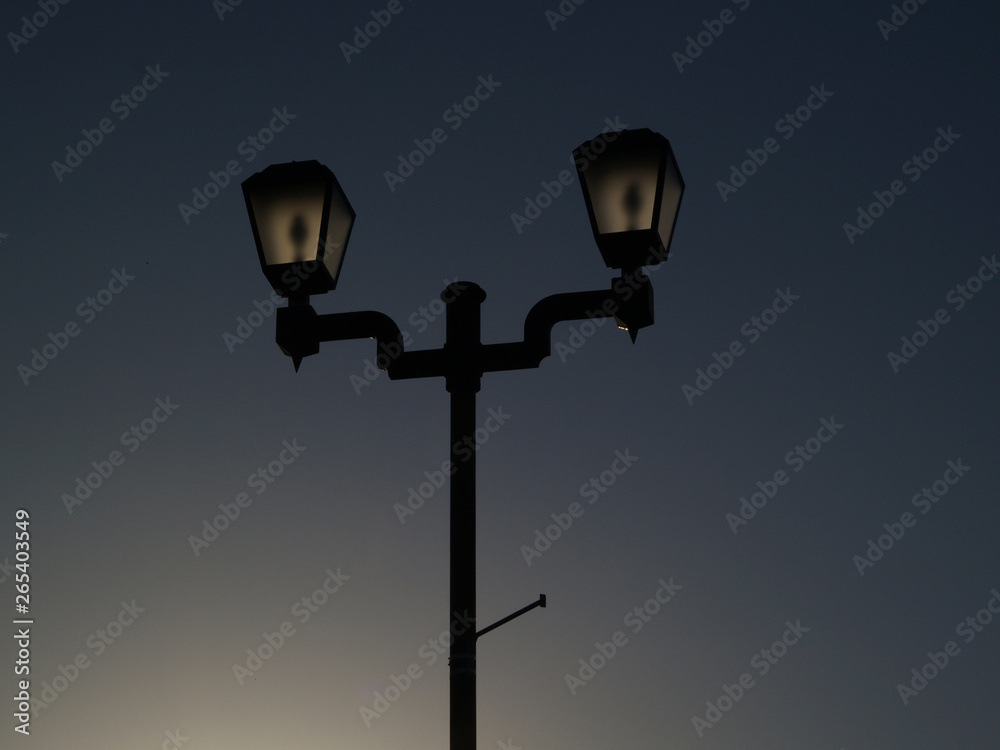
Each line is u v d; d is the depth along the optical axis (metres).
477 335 6.61
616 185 6.46
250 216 6.85
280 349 6.74
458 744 5.89
